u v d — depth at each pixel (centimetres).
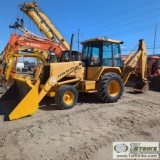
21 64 3741
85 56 901
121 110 735
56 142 463
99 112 702
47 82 721
